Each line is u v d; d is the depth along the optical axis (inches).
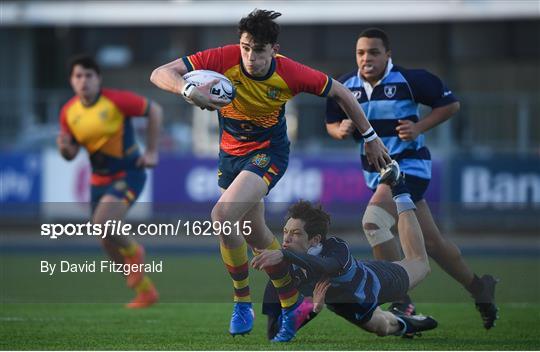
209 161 2359.7
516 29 2476.6
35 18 2546.8
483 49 2488.9
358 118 925.8
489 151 2369.6
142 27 2534.5
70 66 1362.0
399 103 1045.2
